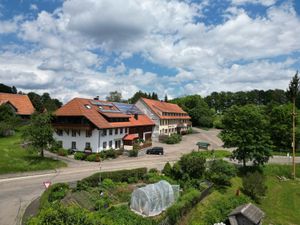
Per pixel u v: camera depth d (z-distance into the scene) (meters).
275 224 28.94
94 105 54.44
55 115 48.28
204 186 32.50
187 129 96.25
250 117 43.69
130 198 25.92
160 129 75.06
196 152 53.88
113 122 54.03
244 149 43.31
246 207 25.72
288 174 47.44
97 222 12.54
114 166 41.09
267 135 43.78
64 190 25.95
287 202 36.22
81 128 47.22
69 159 44.41
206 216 25.69
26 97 79.50
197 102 117.62
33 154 42.91
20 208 23.12
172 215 21.62
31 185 29.97
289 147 65.56
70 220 11.56
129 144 56.19
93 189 27.50
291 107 65.56
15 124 62.97
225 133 45.25
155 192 23.95
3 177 32.34
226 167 36.94
